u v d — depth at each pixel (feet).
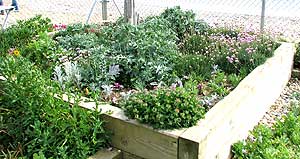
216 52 12.14
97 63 10.50
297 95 12.57
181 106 7.64
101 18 24.14
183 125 7.53
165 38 12.41
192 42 13.61
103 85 9.98
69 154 7.87
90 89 9.83
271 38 14.01
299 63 14.28
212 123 7.67
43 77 9.11
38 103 8.30
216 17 21.26
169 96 7.86
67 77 9.95
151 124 7.63
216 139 7.79
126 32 12.00
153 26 13.07
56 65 10.77
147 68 10.62
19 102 8.57
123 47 11.53
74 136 7.89
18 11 26.78
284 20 20.77
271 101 12.04
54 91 8.50
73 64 10.39
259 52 12.01
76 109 8.14
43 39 12.55
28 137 8.27
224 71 11.50
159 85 9.93
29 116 8.32
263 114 11.35
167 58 11.43
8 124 8.55
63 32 14.52
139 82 10.31
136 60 10.77
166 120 7.50
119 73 10.67
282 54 12.39
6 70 8.70
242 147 8.91
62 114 8.20
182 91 8.13
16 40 13.84
